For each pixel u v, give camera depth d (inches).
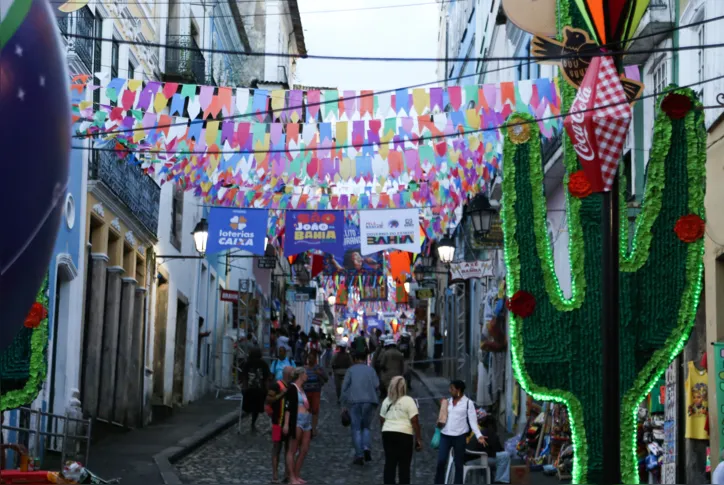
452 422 594.6
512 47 1049.5
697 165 480.7
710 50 582.2
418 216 826.2
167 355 1064.2
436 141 611.5
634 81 460.8
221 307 1412.4
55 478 409.7
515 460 759.1
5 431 609.0
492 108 543.5
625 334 474.3
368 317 3043.8
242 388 931.3
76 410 740.7
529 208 484.1
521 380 475.5
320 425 977.5
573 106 447.2
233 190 781.9
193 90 545.6
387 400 595.2
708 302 587.5
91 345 816.9
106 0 811.4
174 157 656.4
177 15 1098.7
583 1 464.4
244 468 713.6
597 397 473.4
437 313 1743.4
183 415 1050.1
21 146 192.7
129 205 874.1
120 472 655.1
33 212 195.6
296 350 1588.3
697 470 577.6
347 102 537.6
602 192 438.3
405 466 590.9
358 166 616.1
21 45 194.7
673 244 479.5
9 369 469.4
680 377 605.0
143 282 968.9
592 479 468.1
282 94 543.5
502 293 935.0
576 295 477.7
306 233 815.7
